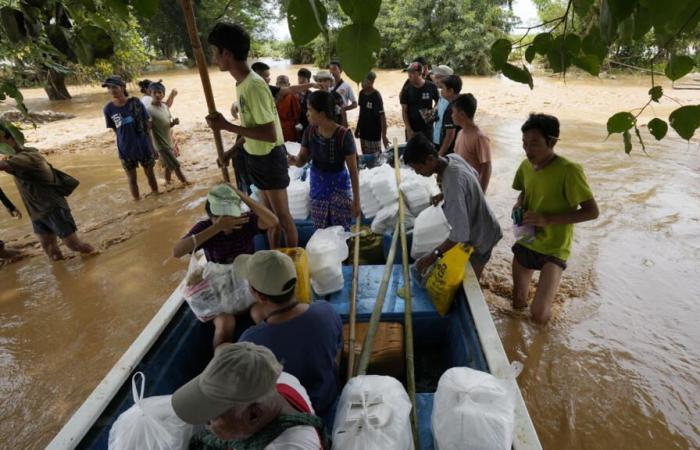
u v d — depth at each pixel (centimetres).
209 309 307
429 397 260
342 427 209
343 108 674
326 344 231
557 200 347
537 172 350
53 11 126
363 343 303
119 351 396
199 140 1070
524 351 362
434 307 335
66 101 1734
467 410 205
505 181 737
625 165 784
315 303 242
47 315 445
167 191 750
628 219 579
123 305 456
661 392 322
